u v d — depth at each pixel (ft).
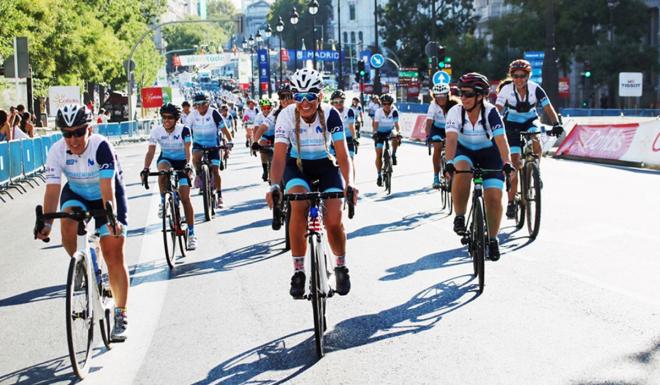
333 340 18.66
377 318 20.40
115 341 19.12
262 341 18.89
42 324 21.65
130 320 21.25
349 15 469.98
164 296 23.91
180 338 19.45
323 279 18.02
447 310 20.88
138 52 191.52
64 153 18.19
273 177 18.76
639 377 15.39
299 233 19.01
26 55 71.20
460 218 24.47
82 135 17.67
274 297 23.29
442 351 17.52
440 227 34.81
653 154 58.54
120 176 18.67
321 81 18.92
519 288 22.95
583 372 15.83
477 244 23.04
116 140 146.41
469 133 23.99
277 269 27.37
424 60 276.41
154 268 28.37
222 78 485.56
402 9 279.90
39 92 136.98
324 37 471.62
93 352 18.61
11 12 104.94
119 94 185.16
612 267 25.39
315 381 15.96
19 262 31.48
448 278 24.64
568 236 30.89
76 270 16.79
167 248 28.02
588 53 169.27
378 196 46.91
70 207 18.33
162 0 231.91
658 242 29.22
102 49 148.46
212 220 40.04
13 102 118.21
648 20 177.68
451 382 15.58
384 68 377.50
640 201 40.32
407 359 17.07
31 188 63.16
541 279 23.98
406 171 62.44
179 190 30.99
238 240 33.76
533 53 116.37
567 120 72.59
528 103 31.55
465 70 205.87
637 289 22.44
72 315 16.40
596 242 29.55
